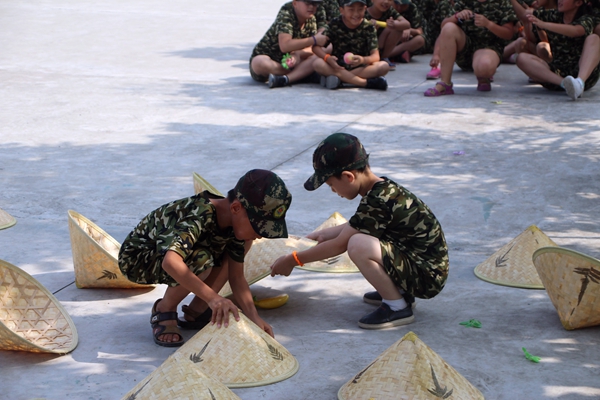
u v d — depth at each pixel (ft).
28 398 8.75
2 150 20.49
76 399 8.75
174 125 23.25
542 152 19.93
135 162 19.45
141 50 38.11
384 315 10.76
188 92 28.09
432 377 8.33
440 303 11.59
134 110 25.18
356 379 8.71
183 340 10.32
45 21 48.65
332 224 13.66
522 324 10.80
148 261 10.29
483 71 27.48
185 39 42.22
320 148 10.72
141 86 29.14
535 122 23.16
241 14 55.21
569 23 26.27
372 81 28.58
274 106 25.79
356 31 28.27
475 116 24.07
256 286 12.39
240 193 9.68
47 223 15.21
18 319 10.43
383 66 28.55
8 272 10.48
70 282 12.50
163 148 20.75
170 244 9.51
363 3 27.66
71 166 19.10
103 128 22.89
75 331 10.32
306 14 28.32
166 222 10.15
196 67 33.47
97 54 36.63
